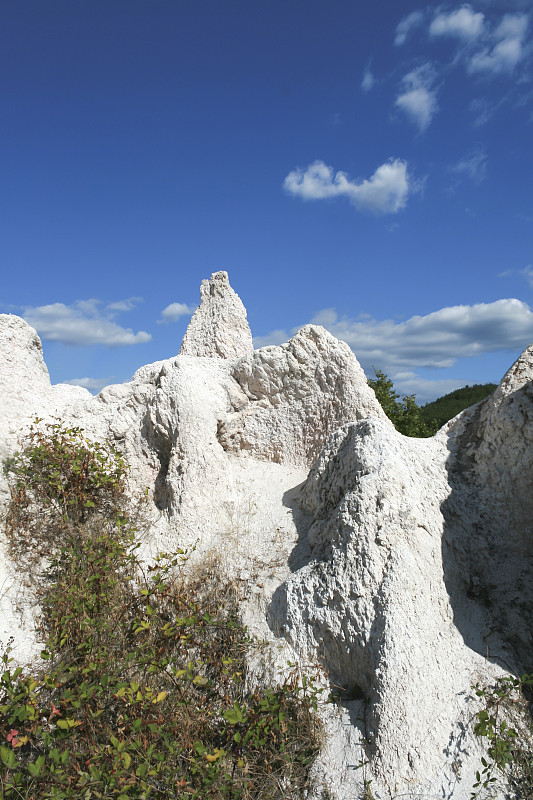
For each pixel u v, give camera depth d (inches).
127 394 309.1
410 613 175.6
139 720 148.3
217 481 254.5
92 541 224.4
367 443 216.7
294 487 262.2
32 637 203.9
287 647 188.4
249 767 155.0
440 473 224.7
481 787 144.2
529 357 222.1
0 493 249.1
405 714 155.9
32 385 296.7
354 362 274.4
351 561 188.2
